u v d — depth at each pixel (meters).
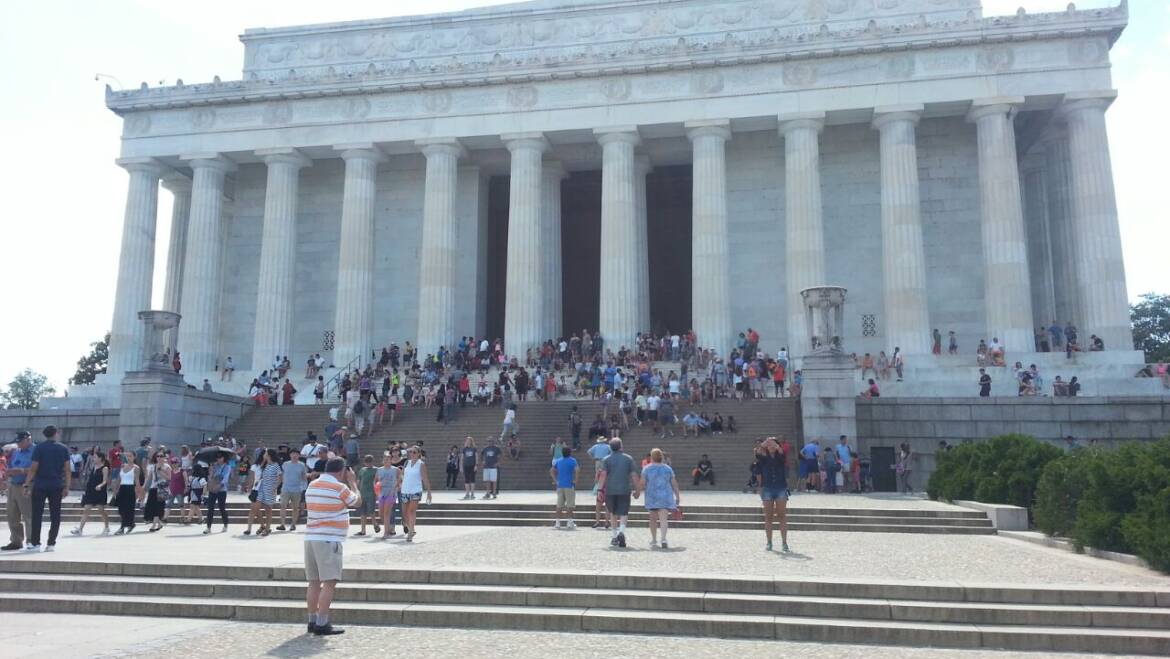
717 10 57.31
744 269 55.31
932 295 52.97
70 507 29.73
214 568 15.43
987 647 12.16
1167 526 15.33
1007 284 47.66
